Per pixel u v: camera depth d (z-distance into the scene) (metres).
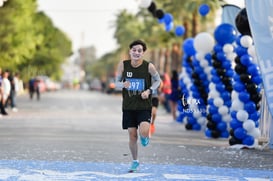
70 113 52.88
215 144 26.95
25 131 31.86
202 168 18.75
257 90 25.30
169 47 104.44
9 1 82.12
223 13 30.30
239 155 22.66
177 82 43.00
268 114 25.02
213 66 29.86
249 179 16.89
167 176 16.86
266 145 25.06
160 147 24.86
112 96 126.69
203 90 33.62
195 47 33.56
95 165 18.67
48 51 153.88
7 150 22.34
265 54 21.42
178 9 77.50
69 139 27.50
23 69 134.75
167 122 43.03
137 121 17.34
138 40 17.27
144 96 16.84
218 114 29.86
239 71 25.47
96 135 30.12
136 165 17.55
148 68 17.23
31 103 74.81
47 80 161.88
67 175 16.58
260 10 21.64
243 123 25.38
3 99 46.81
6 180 15.55
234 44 29.61
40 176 16.30
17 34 85.06
